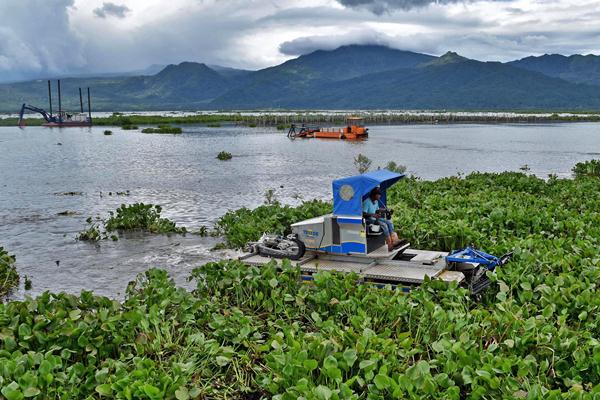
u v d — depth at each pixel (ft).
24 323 30.99
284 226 61.31
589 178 94.22
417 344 30.14
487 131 313.94
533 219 54.90
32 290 47.14
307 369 26.20
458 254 39.52
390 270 39.01
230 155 162.61
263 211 67.46
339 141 237.86
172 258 56.24
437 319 30.86
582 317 31.22
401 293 34.68
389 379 24.62
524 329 29.17
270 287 37.58
